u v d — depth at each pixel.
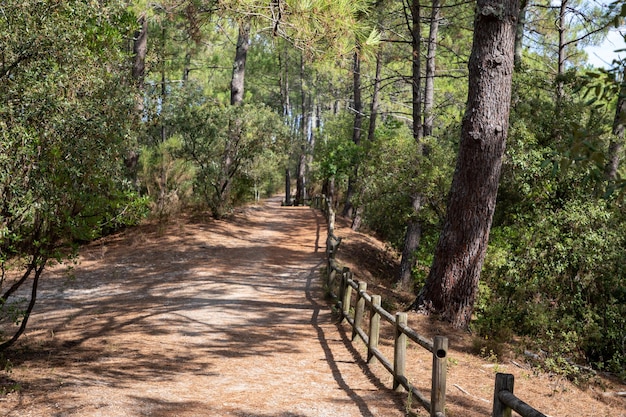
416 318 10.93
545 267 12.59
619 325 12.28
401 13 20.89
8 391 6.17
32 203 6.41
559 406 7.65
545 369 9.45
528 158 13.10
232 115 23.92
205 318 11.29
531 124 14.08
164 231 21.16
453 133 16.33
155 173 22.84
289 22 9.73
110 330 10.21
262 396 6.82
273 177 39.75
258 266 17.34
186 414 5.99
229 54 41.16
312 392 7.06
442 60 28.88
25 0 6.56
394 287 18.58
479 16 10.48
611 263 12.41
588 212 12.59
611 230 12.87
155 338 9.63
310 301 13.26
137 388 6.77
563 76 14.31
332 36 9.92
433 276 11.21
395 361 7.13
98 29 7.69
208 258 17.94
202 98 23.89
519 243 13.12
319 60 10.55
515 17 10.49
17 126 6.12
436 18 19.56
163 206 22.84
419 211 16.38
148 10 17.73
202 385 7.17
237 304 12.66
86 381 6.84
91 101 7.13
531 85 15.07
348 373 7.99
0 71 6.63
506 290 12.69
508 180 13.66
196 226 22.73
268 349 9.27
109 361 8.07
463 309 10.95
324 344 9.66
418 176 15.52
